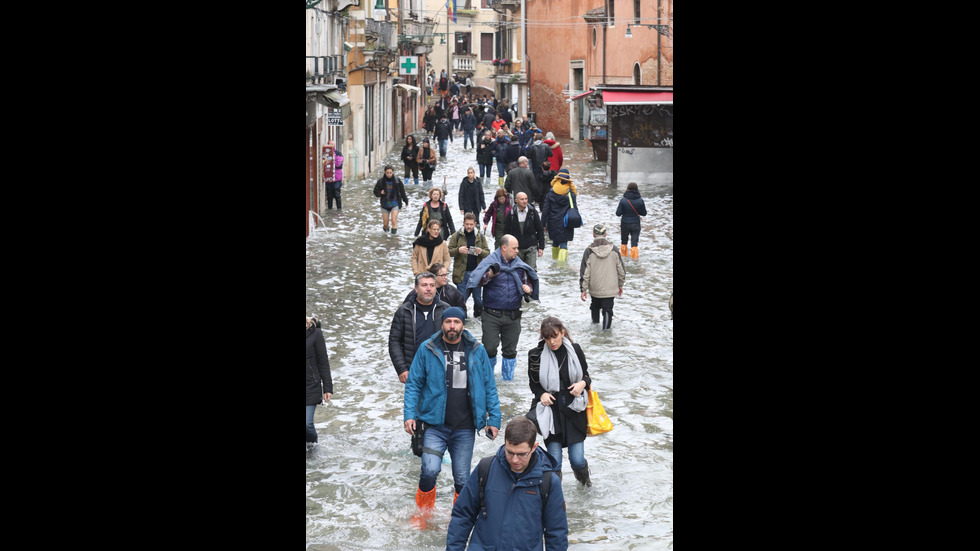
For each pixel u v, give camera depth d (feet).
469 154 308.60
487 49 556.10
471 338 47.62
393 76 321.73
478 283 70.13
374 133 258.16
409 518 47.14
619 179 205.05
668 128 203.21
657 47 257.14
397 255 125.70
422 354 47.34
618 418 62.95
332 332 84.99
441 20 538.06
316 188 153.99
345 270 113.91
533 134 232.32
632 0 275.59
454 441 47.70
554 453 49.34
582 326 88.38
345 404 65.67
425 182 222.89
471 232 90.79
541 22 386.93
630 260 122.72
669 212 164.25
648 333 85.71
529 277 71.82
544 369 49.21
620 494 49.93
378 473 53.26
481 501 35.96
